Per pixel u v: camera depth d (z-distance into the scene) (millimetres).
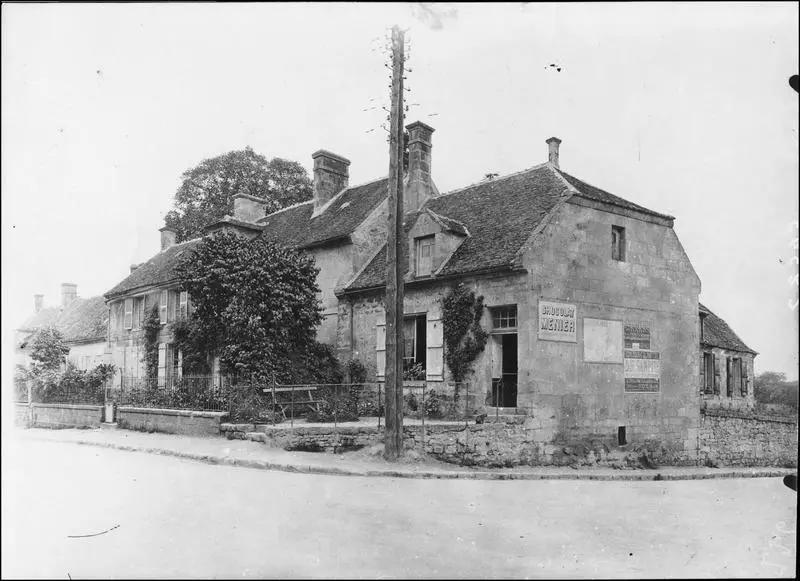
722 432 19234
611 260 16938
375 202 22109
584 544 7637
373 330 19734
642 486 13133
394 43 14367
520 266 14906
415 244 18109
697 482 14781
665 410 17734
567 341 15602
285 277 18656
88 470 11852
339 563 6414
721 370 26484
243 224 22047
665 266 18328
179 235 33906
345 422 16281
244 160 35094
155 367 25438
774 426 20656
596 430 15961
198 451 13750
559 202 15992
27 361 26359
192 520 8070
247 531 7574
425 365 17609
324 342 21641
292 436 14086
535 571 6418
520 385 14898
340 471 12141
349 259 21188
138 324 27344
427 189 22078
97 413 20344
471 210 18984
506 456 14336
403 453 13680
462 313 16406
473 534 7836
